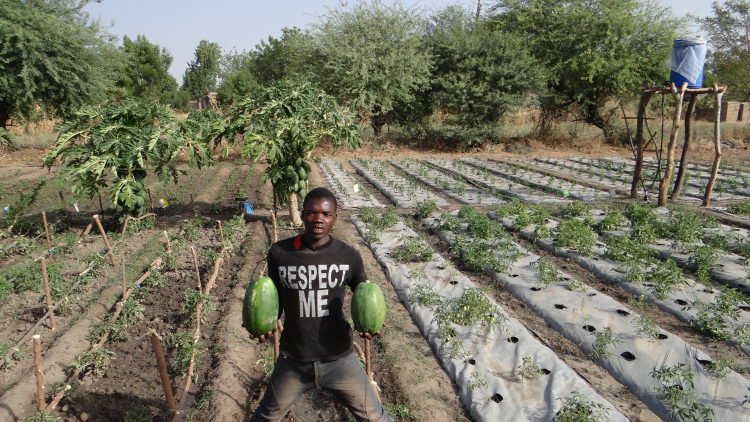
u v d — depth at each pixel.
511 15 32.25
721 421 5.01
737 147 27.42
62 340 6.67
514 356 6.23
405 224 12.73
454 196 16.52
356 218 13.34
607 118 31.03
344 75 26.69
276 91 11.19
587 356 6.46
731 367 5.98
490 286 8.89
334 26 27.31
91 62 25.62
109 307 7.93
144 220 12.00
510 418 5.08
